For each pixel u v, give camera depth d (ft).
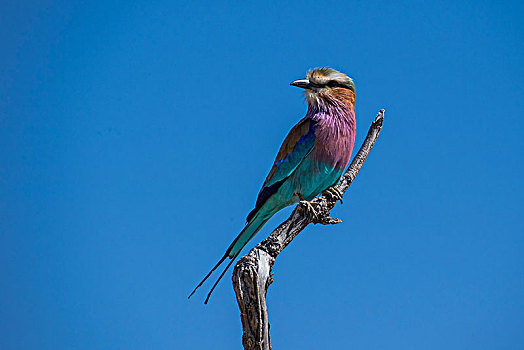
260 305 21.94
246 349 21.98
